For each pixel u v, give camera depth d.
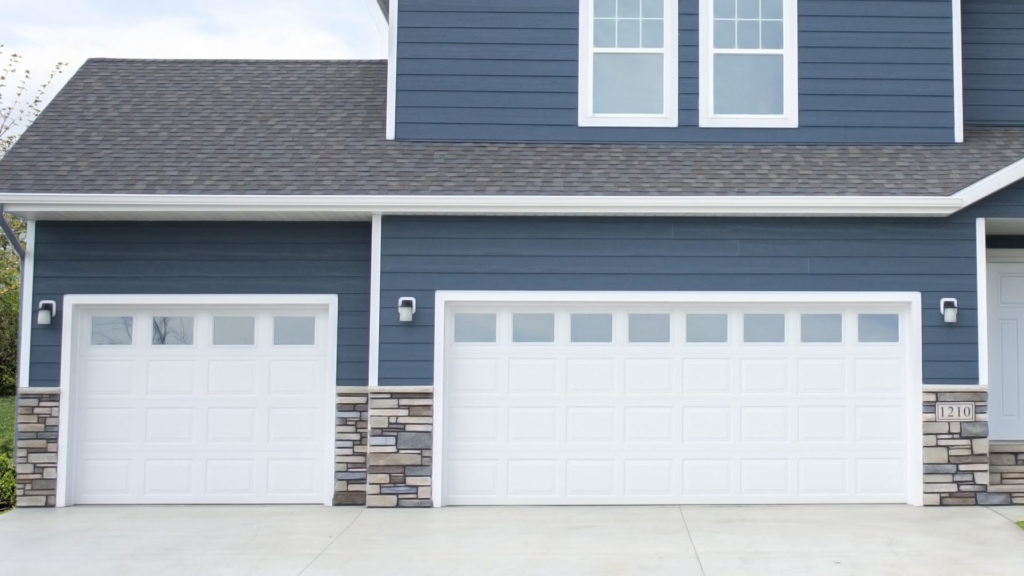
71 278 11.00
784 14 11.97
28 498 10.84
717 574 7.88
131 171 10.91
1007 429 11.95
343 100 12.84
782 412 10.86
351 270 11.16
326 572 7.98
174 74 13.41
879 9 11.91
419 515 10.24
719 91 11.94
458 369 10.84
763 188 10.63
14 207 10.42
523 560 8.33
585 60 11.88
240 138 11.76
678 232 10.79
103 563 8.30
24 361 10.93
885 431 10.85
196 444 11.09
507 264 10.74
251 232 11.16
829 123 11.80
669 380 10.88
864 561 8.26
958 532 9.34
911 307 10.72
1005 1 12.59
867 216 10.74
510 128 11.80
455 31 11.88
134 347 11.14
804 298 10.73
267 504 11.04
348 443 11.02
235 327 11.20
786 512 10.34
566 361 10.86
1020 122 12.44
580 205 10.43
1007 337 11.99
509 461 10.80
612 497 10.80
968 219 10.71
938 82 11.86
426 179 10.83
